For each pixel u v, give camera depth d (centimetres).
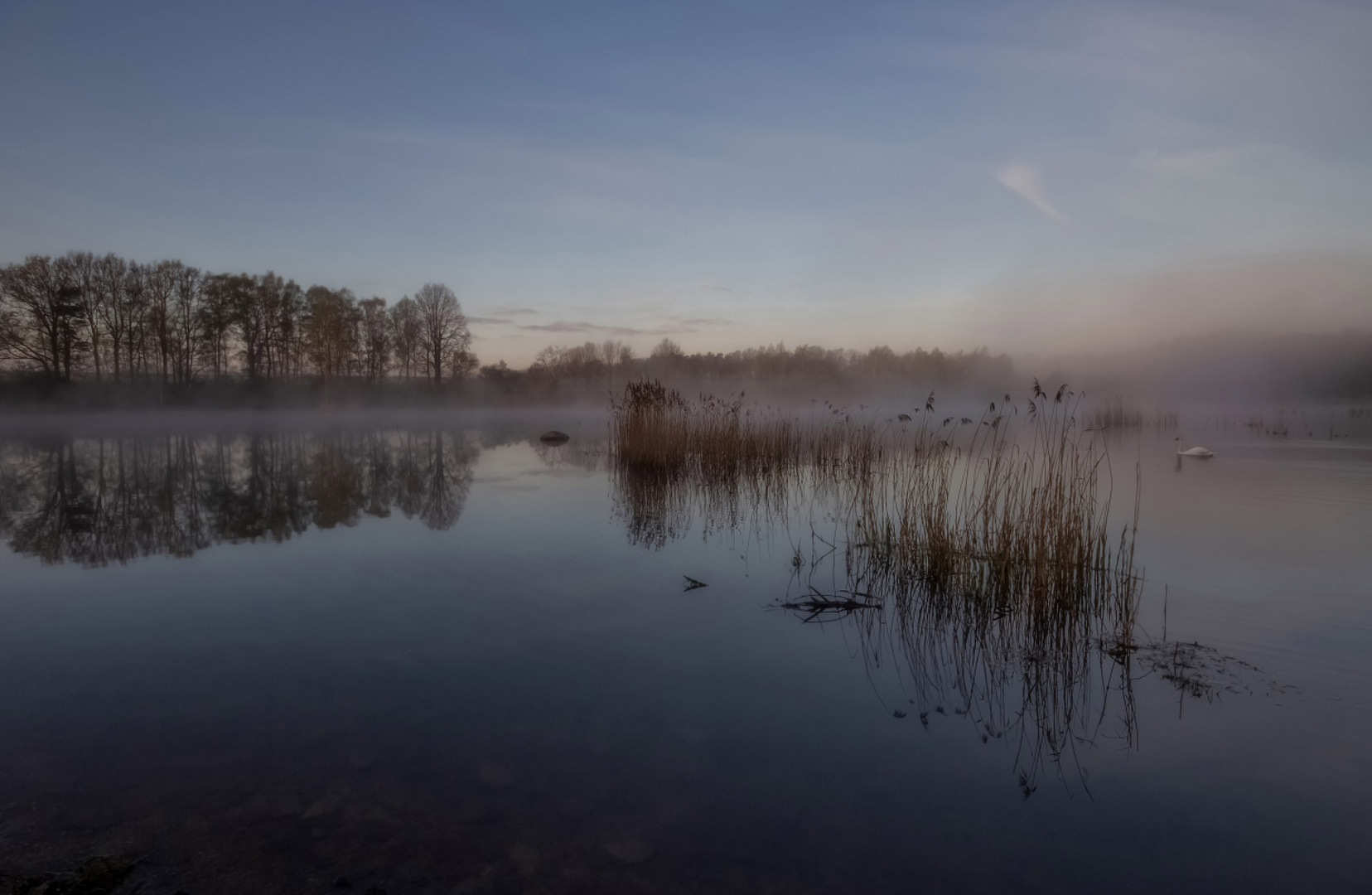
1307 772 367
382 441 2555
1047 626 582
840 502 1118
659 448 1587
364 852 293
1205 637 550
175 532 950
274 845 297
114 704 434
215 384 4297
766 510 1066
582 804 332
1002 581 649
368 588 687
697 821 321
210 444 2420
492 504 1144
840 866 291
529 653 523
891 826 321
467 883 275
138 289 3859
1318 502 1066
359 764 364
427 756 374
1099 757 384
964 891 277
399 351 4972
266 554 823
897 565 739
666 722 418
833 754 385
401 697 446
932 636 566
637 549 834
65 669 491
